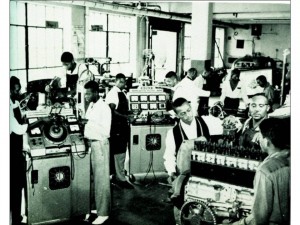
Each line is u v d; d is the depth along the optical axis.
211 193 3.43
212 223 3.38
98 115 4.12
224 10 14.22
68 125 4.16
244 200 3.30
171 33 14.35
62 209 4.08
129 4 10.33
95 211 4.49
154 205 4.74
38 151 3.87
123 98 5.60
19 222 4.03
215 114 6.99
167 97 6.12
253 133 4.05
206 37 9.10
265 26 18.88
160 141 5.63
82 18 10.15
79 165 4.11
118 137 5.30
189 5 13.24
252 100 4.12
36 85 7.01
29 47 8.95
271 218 3.07
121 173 5.41
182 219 3.54
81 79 6.29
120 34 12.35
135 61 12.47
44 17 9.28
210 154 3.46
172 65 14.51
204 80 8.53
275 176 2.99
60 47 9.84
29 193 3.88
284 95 6.13
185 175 3.82
